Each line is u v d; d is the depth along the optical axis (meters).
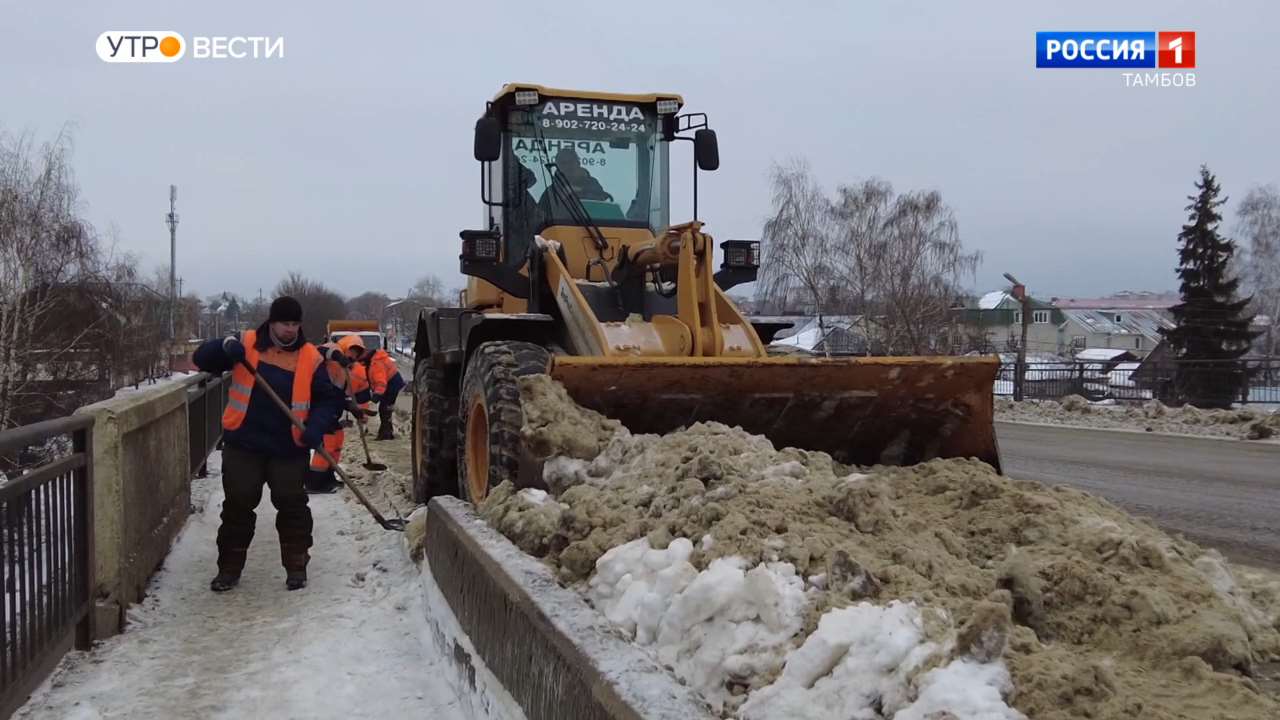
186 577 5.53
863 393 5.63
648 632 3.05
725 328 6.15
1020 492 4.19
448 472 7.74
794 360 5.36
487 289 8.17
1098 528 3.67
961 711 2.18
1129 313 75.44
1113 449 12.80
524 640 2.95
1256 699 2.60
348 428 15.67
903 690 2.33
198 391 9.16
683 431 4.70
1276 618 3.49
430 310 8.19
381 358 10.41
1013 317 64.56
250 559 6.05
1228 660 2.90
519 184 7.60
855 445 5.98
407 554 5.67
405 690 3.82
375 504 8.11
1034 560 3.40
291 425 5.36
